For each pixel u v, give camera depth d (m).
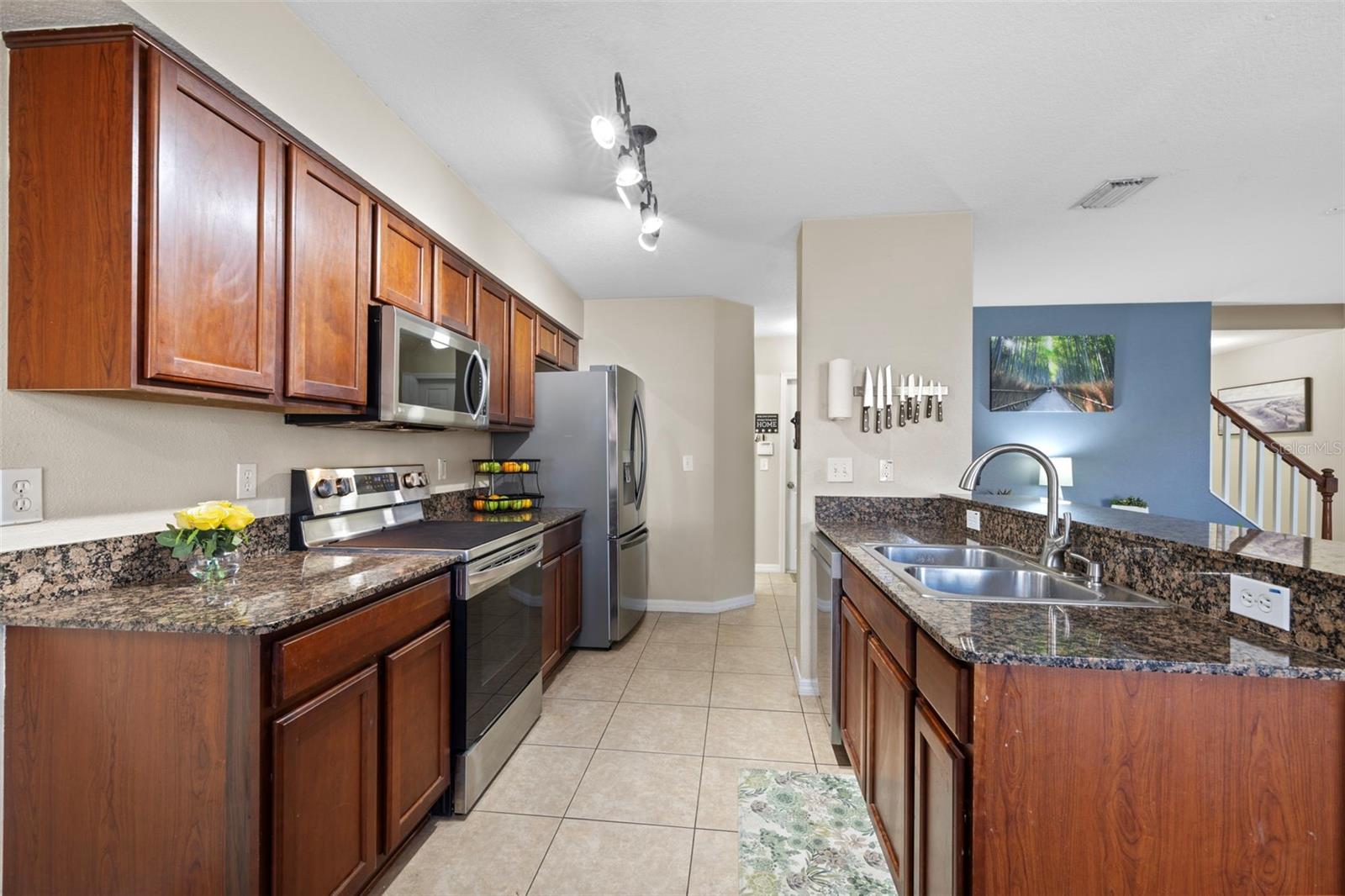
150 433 1.49
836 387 2.74
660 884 1.62
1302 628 1.01
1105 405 4.39
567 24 1.57
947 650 1.12
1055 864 1.02
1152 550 1.38
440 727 1.84
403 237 2.07
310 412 1.82
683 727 2.53
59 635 1.20
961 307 2.77
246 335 1.44
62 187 1.20
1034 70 1.75
